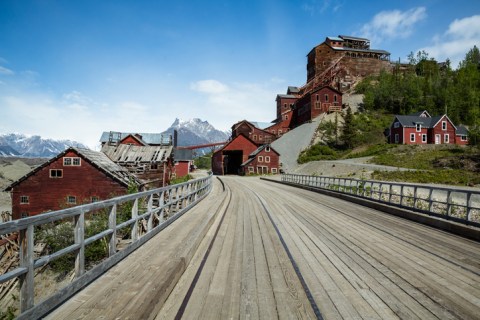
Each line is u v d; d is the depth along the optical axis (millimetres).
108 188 27141
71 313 3416
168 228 8297
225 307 4008
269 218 11008
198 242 7109
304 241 7602
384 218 11195
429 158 45594
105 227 12969
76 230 4254
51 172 27500
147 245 6453
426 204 18906
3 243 14406
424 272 5426
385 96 92875
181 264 5223
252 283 4840
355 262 5953
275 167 64500
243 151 72312
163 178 35031
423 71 117938
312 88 105750
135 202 6402
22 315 3062
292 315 3816
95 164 27000
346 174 41469
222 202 15297
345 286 4762
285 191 24641
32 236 3342
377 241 7652
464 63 118562
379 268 5613
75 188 27281
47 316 3342
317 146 68750
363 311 3947
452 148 50438
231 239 7754
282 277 5117
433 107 87125
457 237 8164
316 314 3846
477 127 62625
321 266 5703
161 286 4180
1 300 11898
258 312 3879
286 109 101250
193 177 55406
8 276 2898
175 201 9938
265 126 102250
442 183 31250
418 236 8250
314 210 13180
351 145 68438
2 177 62344
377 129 76062
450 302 4242
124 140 52094
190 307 3994
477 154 42625
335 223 10094
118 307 3562
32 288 3311
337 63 107438
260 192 23453
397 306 4102
